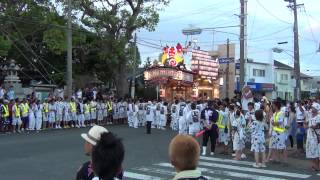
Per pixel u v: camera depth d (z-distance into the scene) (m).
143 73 48.59
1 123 25.81
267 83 69.19
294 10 39.22
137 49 49.88
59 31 35.84
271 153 16.27
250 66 67.81
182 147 3.65
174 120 30.41
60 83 42.09
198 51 48.44
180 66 44.72
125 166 14.72
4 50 33.84
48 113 28.58
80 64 44.78
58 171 13.35
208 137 18.20
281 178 13.42
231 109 18.08
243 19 27.05
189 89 47.72
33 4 36.09
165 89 46.28
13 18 35.12
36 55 39.59
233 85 60.09
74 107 30.53
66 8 37.22
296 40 39.12
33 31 38.38
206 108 18.62
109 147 3.83
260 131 15.31
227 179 13.10
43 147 18.64
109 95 39.62
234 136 16.84
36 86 37.47
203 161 16.36
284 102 19.64
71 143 20.16
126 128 30.80
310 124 14.98
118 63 41.75
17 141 20.64
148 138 23.70
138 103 33.41
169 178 12.91
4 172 13.02
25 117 26.72
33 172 13.12
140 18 40.41
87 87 43.25
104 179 3.80
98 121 33.78
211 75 49.88
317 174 14.24
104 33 40.31
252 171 14.48
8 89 32.19
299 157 17.67
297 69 38.84
